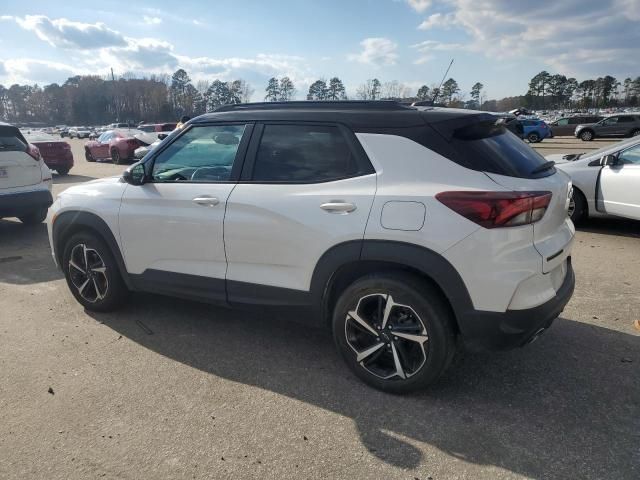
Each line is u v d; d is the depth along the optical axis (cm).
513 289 269
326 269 310
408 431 276
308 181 321
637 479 238
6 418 291
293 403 304
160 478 243
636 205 676
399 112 309
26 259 623
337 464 252
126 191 399
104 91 12775
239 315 437
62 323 422
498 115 324
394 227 284
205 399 308
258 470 248
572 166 750
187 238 365
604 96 10300
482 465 249
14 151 714
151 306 455
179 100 11369
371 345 312
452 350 295
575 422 282
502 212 266
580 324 410
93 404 304
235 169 351
